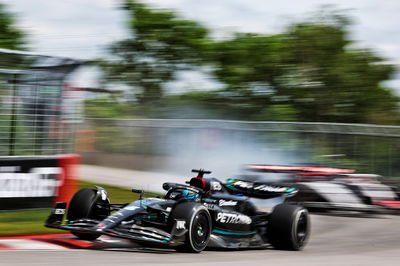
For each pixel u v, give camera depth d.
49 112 9.82
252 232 8.22
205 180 8.03
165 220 7.12
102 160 22.86
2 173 9.33
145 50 27.45
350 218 12.49
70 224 6.93
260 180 12.73
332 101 27.17
